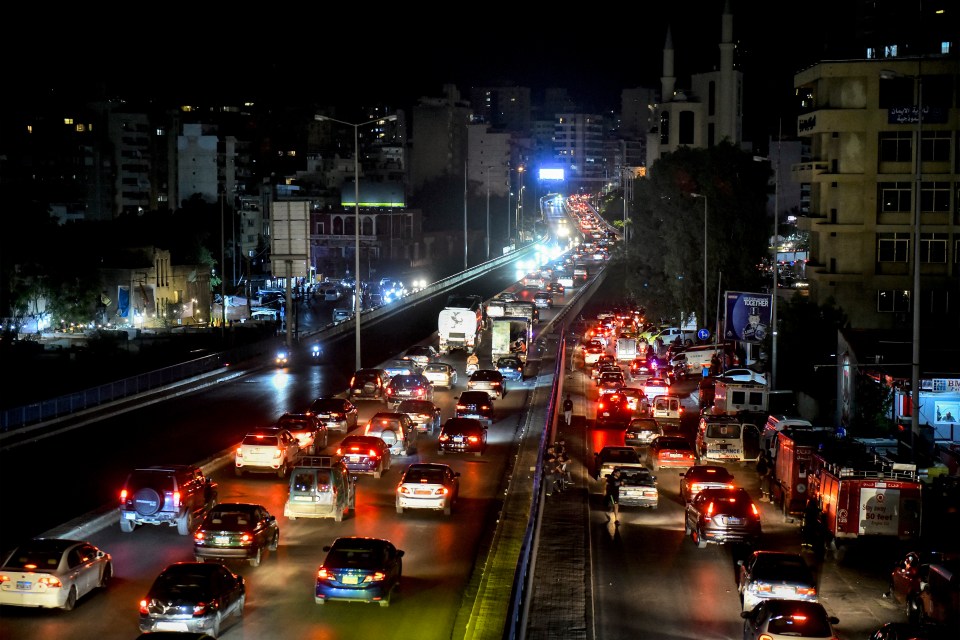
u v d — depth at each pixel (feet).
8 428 177.27
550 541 117.60
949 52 353.10
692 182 312.71
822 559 112.78
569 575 103.86
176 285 450.71
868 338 191.11
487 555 111.24
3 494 137.49
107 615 89.92
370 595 91.76
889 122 251.60
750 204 303.68
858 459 117.80
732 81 505.25
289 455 150.51
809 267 269.03
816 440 130.31
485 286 519.19
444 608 93.45
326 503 122.62
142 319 416.67
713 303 301.02
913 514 110.52
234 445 171.01
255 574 102.94
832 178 255.50
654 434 178.19
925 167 252.21
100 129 620.08
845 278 256.11
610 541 119.55
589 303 456.45
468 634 84.58
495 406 223.30
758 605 82.64
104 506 129.59
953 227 251.39
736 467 164.76
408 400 193.16
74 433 182.60
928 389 170.19
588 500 140.97
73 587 91.56
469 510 132.05
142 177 634.84
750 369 231.50
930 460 144.97
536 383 260.83
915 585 93.86
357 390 221.25
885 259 255.70
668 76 536.83
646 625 90.58
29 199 479.82
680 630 89.40
